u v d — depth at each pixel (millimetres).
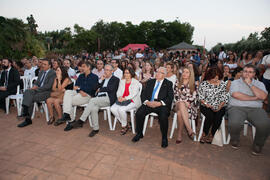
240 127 2836
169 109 3299
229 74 4609
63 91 3957
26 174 2266
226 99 2992
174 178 2246
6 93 4379
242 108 2994
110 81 3881
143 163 2551
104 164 2504
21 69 6152
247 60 5641
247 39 21500
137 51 13125
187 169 2434
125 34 50344
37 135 3383
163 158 2691
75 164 2490
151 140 3301
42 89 3988
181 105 3154
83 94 3805
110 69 3863
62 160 2582
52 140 3195
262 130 2674
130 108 3568
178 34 49938
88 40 41531
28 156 2672
